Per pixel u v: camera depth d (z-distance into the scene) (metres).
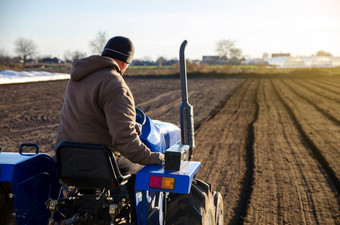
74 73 2.51
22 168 2.60
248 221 4.78
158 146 3.07
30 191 2.68
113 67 2.54
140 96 23.02
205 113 15.71
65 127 2.59
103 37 63.16
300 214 5.04
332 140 10.05
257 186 6.17
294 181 6.47
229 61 108.81
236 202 5.46
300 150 8.89
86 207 2.68
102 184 2.54
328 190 6.03
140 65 108.75
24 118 13.30
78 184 2.59
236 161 7.81
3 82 28.67
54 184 2.94
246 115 15.08
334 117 14.59
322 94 25.81
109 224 2.67
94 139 2.52
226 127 12.12
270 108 17.47
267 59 148.75
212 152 8.62
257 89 30.02
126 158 2.69
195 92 26.42
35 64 90.19
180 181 2.38
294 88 31.75
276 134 10.92
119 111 2.41
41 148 8.51
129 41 2.67
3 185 2.77
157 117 14.17
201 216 2.71
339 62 137.00
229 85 34.91
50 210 2.59
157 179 2.39
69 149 2.51
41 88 25.73
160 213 2.83
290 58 140.75
